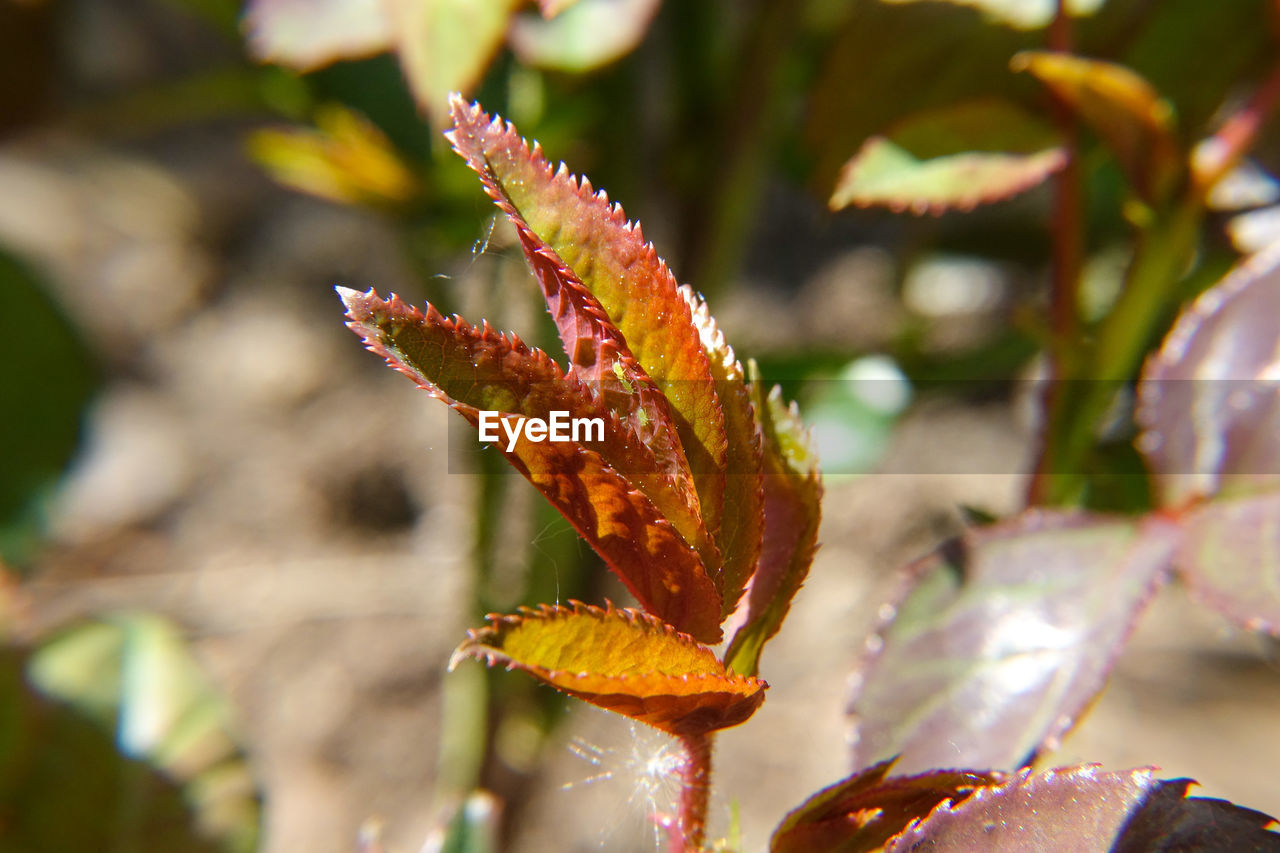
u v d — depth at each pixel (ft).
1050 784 0.76
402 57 0.92
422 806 2.32
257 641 2.58
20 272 1.65
